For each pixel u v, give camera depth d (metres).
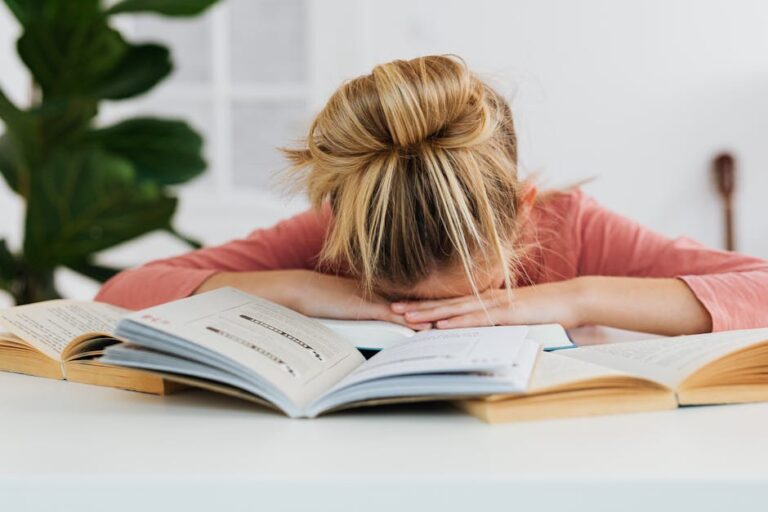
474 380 0.61
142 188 1.78
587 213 1.25
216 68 2.68
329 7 2.60
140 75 1.86
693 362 0.69
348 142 0.87
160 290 1.06
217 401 0.72
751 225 2.49
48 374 0.83
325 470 0.51
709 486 0.48
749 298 0.95
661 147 2.51
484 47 2.54
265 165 2.71
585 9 2.50
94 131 1.83
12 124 1.74
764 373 0.69
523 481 0.49
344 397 0.63
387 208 0.84
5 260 1.86
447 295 0.91
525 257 1.07
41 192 1.75
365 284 0.90
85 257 1.92
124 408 0.69
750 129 2.47
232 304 0.82
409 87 0.85
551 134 2.54
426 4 2.56
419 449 0.55
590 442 0.56
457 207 0.83
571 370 0.67
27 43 1.74
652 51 2.49
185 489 0.50
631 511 0.48
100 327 0.90
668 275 1.15
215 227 2.73
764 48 2.44
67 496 0.50
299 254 1.26
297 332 0.79
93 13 1.77
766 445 0.55
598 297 0.94
